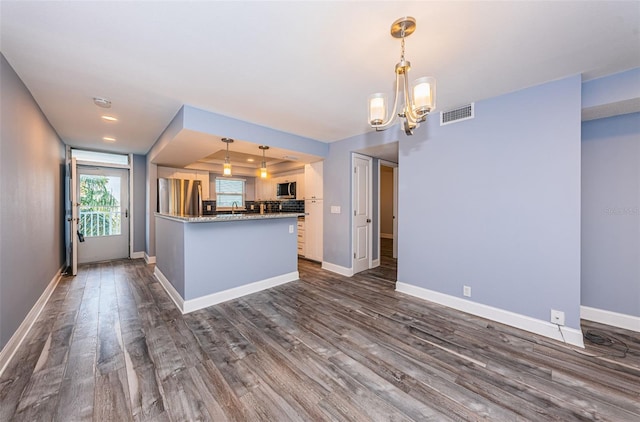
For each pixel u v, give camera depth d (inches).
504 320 95.3
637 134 88.9
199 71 80.9
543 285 87.5
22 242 85.7
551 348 79.1
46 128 118.0
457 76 83.0
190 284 106.7
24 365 69.6
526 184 90.9
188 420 52.6
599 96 82.5
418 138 121.5
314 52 70.9
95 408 55.3
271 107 110.3
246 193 284.0
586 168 98.0
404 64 61.0
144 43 66.6
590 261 97.7
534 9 54.4
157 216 154.6
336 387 62.4
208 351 77.0
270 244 137.7
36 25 59.2
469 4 53.0
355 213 164.4
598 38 63.9
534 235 89.3
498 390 61.5
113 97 99.0
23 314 85.7
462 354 76.0
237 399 58.4
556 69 78.5
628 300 91.4
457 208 108.1
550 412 55.0
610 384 63.4
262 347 79.4
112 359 72.6
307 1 52.4
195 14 56.1
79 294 124.3
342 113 117.7
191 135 117.4
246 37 64.4
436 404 57.2
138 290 130.8
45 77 83.6
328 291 131.0
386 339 84.4
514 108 93.4
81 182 186.2
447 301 111.2
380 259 208.1
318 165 189.9
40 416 53.0
